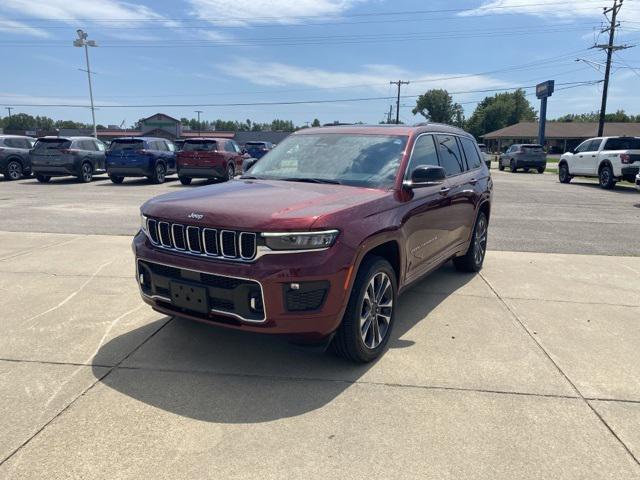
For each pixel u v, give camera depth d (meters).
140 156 17.94
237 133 75.56
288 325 3.12
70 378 3.39
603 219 10.86
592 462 2.59
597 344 4.10
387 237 3.69
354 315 3.41
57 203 12.34
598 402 3.19
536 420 2.96
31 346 3.90
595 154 18.64
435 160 4.95
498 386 3.37
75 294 5.15
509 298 5.26
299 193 3.68
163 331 4.21
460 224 5.46
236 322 3.20
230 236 3.20
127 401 3.11
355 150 4.48
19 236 8.09
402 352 3.88
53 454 2.58
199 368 3.56
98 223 9.38
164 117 73.19
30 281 5.59
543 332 4.33
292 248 3.09
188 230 3.35
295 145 4.83
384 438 2.76
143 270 3.67
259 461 2.55
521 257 7.18
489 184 6.43
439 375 3.51
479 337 4.20
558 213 11.73
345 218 3.32
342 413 3.01
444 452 2.65
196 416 2.96
